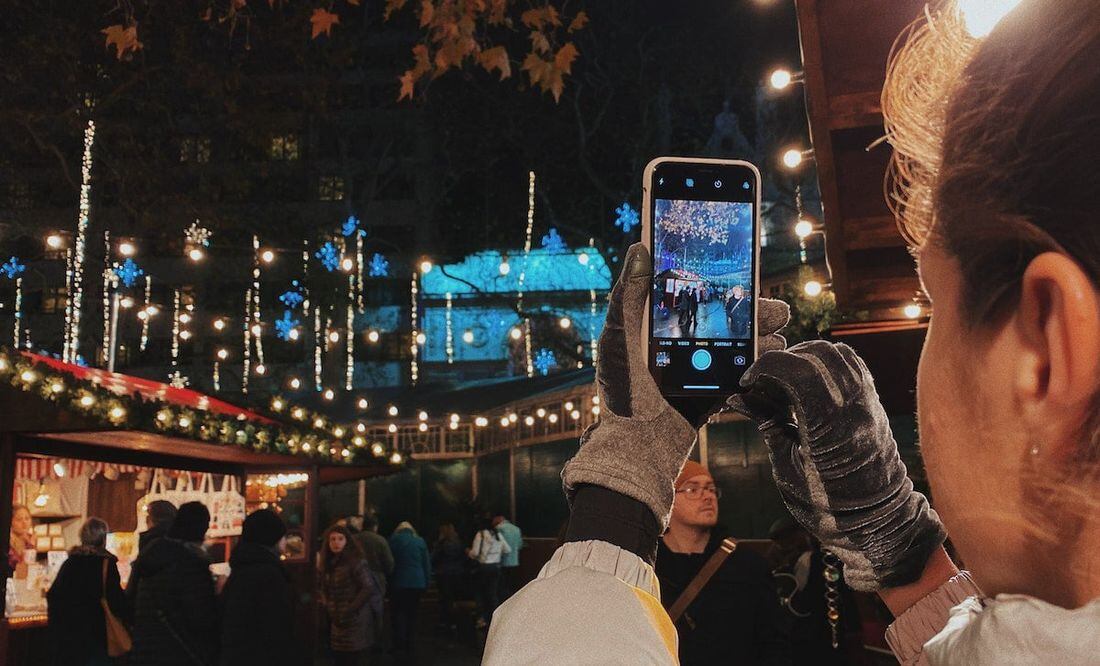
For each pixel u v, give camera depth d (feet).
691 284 3.15
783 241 57.82
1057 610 1.14
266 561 20.93
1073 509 1.16
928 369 1.34
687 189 3.34
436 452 69.72
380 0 84.53
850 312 17.26
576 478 2.06
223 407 31.60
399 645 44.78
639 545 1.99
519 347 97.35
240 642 20.42
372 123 124.36
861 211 13.80
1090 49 1.15
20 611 28.12
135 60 63.26
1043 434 1.18
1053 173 1.16
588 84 80.28
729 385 2.44
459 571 53.93
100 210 75.25
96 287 88.22
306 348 127.44
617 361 2.15
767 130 72.33
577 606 1.82
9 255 92.53
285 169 98.22
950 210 1.29
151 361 127.03
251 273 113.39
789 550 18.76
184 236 73.10
